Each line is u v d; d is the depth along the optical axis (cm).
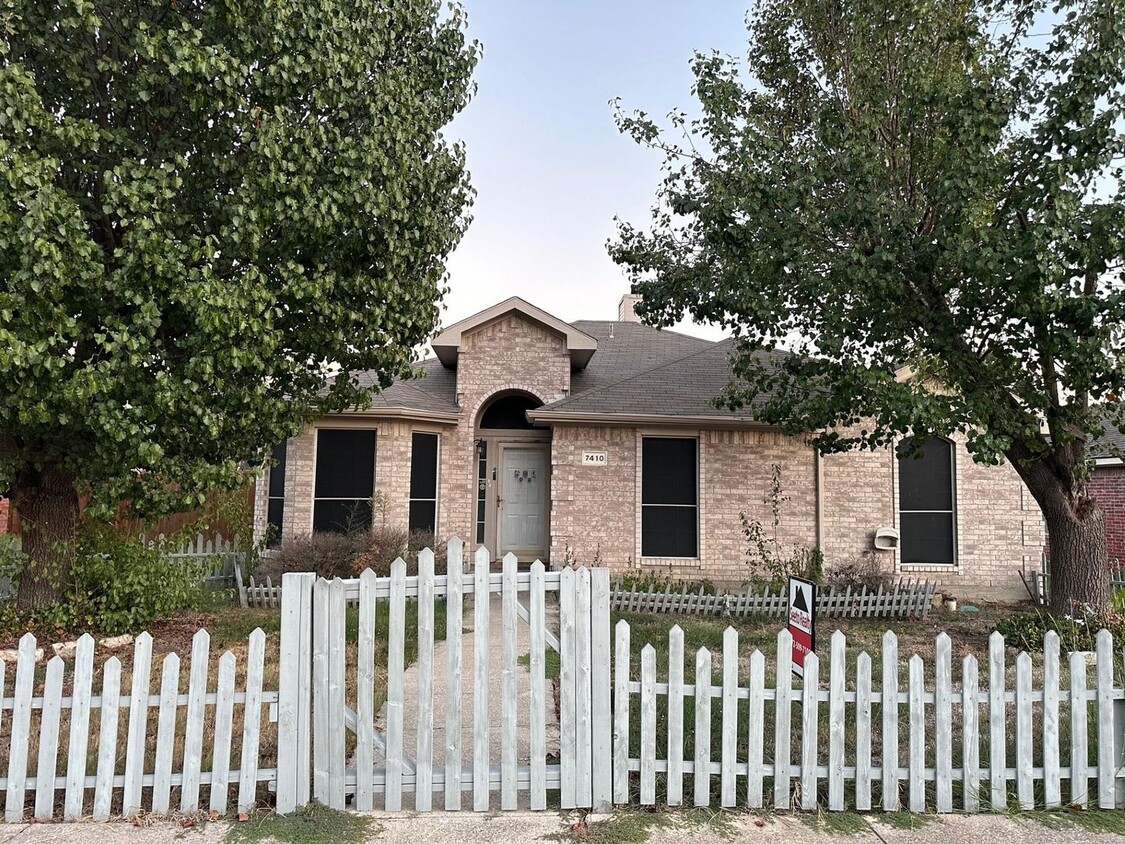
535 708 406
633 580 1140
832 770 409
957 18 841
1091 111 722
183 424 642
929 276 802
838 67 942
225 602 1005
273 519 1270
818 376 974
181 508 668
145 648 400
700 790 406
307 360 766
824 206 852
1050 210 680
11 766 390
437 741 519
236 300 613
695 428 1284
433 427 1359
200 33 602
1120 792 416
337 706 405
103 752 393
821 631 947
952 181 726
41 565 741
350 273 729
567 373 1400
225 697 399
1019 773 414
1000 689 418
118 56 640
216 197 667
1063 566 877
